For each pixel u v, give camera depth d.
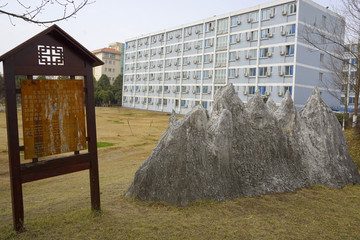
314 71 33.88
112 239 4.75
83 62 5.49
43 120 5.01
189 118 6.56
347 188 7.88
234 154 7.25
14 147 4.75
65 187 9.55
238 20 38.97
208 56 44.22
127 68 65.44
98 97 67.69
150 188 6.46
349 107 33.00
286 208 6.27
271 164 7.66
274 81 34.25
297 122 8.62
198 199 6.23
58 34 5.06
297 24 31.81
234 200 6.52
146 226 5.20
